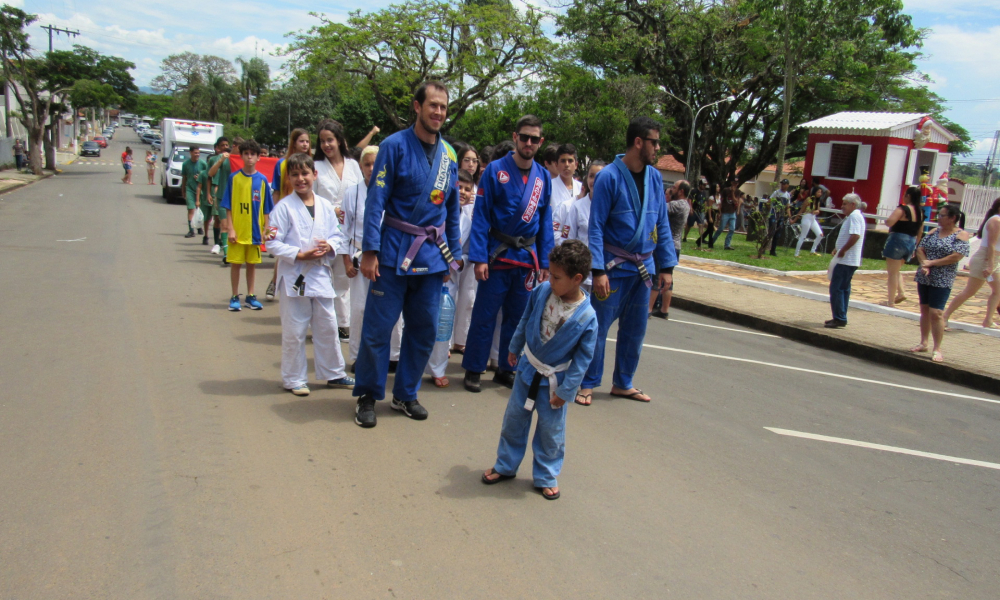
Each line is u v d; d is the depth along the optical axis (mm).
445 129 29000
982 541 3727
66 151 56281
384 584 2869
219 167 11000
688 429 5082
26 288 7734
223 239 10953
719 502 3916
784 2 19062
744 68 29422
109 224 14906
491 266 5516
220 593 2723
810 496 4098
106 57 41750
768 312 10133
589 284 5730
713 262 15086
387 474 3891
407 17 26328
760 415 5574
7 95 37688
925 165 20234
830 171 19797
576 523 3529
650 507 3779
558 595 2895
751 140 36250
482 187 5457
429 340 4770
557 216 6547
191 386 5016
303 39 27094
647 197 5461
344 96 29281
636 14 28391
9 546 2916
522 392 3777
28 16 32500
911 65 29797
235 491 3529
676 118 29703
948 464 4871
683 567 3201
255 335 6559
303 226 4969
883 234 17031
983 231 8992
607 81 26281
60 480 3496
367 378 4605
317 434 4359
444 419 4867
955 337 9039
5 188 23609
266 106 60656
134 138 96312
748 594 3031
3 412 4266
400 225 4613
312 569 2928
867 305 10664
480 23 26156
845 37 19922
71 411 4363
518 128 5492
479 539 3287
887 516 3928
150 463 3752
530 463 4277
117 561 2871
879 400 6422
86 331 6180
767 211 16516
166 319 6867
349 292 6617
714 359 7457
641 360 7082
